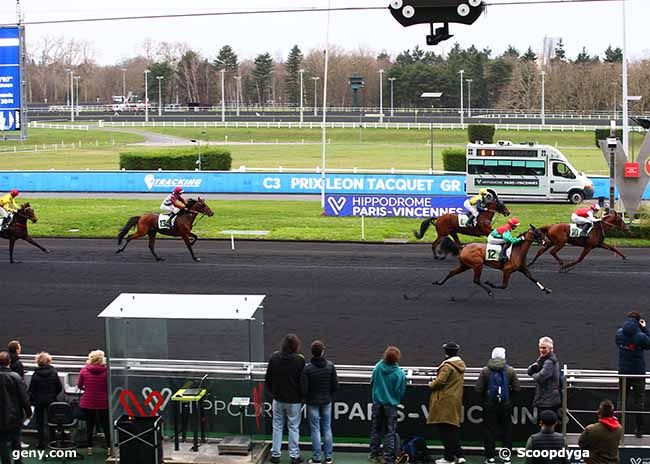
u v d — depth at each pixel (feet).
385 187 130.21
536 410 36.83
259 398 37.09
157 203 124.67
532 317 61.93
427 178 128.26
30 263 82.28
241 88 542.16
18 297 68.85
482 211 81.82
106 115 368.89
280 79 586.45
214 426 36.78
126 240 93.91
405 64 542.57
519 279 74.74
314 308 64.69
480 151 126.82
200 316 35.68
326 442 36.04
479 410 37.04
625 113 106.73
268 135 274.16
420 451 36.50
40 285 72.90
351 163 200.23
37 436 39.55
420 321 61.00
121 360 36.55
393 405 35.40
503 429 36.11
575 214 77.71
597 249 89.66
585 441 32.32
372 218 107.96
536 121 300.81
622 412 35.70
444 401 35.19
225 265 80.74
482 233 82.02
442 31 44.50
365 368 42.47
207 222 106.01
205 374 36.40
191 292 69.67
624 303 65.92
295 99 509.76
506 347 54.44
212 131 282.77
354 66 526.98
